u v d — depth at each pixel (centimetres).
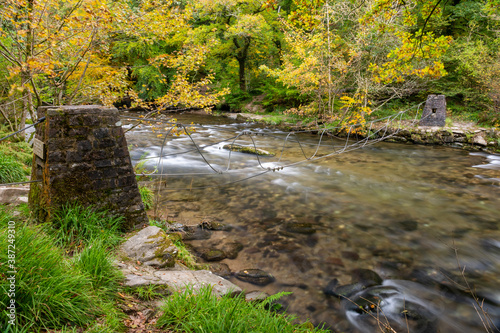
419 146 1270
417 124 1395
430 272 394
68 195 355
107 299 246
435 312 319
